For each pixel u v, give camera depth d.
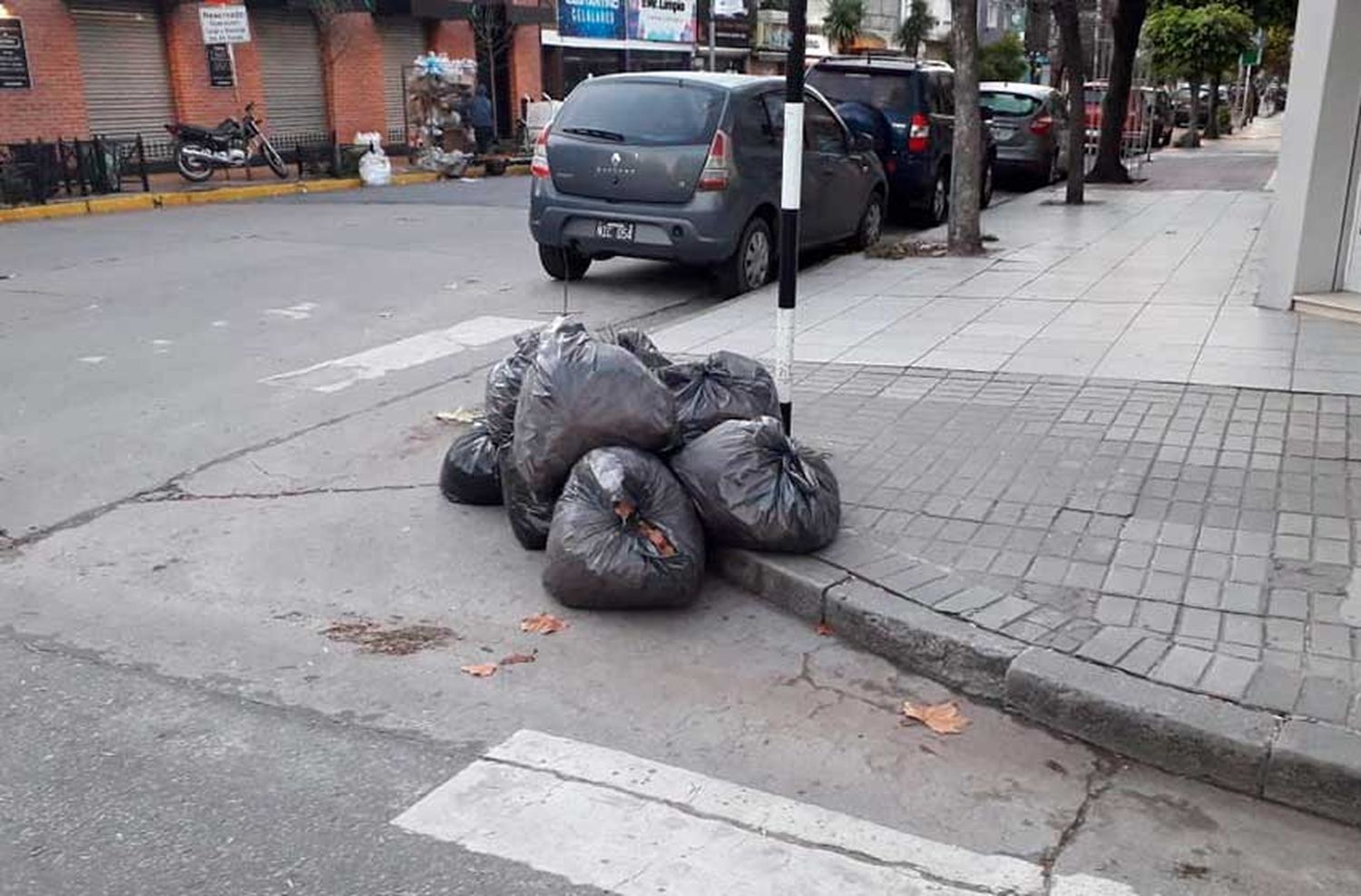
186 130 21.03
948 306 9.34
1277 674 3.71
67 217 16.92
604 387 4.73
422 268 12.05
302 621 4.55
